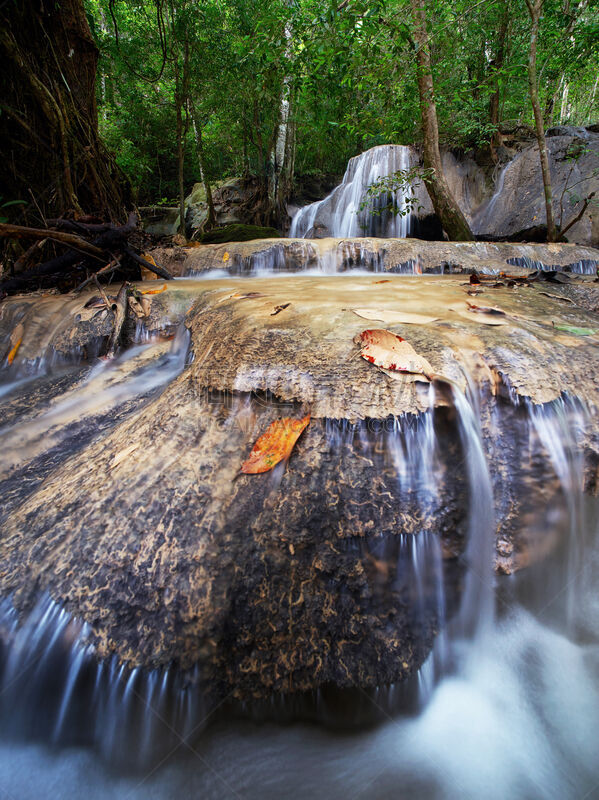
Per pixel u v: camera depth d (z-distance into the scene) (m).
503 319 2.03
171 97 11.66
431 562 1.40
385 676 1.27
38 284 4.09
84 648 1.19
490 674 1.40
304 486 1.35
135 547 1.28
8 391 2.69
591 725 1.29
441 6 6.28
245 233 9.28
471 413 1.50
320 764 1.19
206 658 1.18
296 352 1.66
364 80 5.73
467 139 9.29
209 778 1.15
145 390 2.44
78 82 4.86
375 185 7.29
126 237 4.17
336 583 1.28
